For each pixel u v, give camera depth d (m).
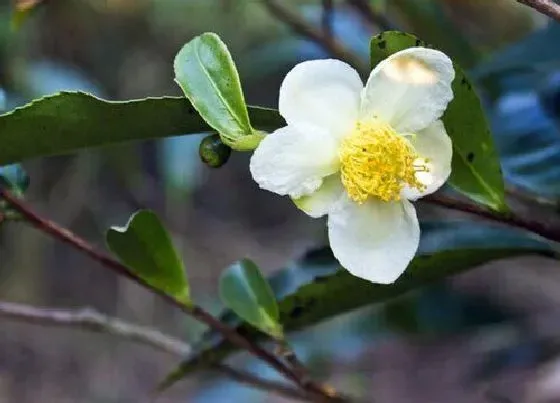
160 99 0.27
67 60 0.67
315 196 0.26
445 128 0.28
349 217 0.26
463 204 0.28
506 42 0.51
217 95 0.26
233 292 0.31
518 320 0.53
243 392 0.58
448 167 0.26
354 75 0.26
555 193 0.35
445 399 0.67
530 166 0.36
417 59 0.26
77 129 0.27
